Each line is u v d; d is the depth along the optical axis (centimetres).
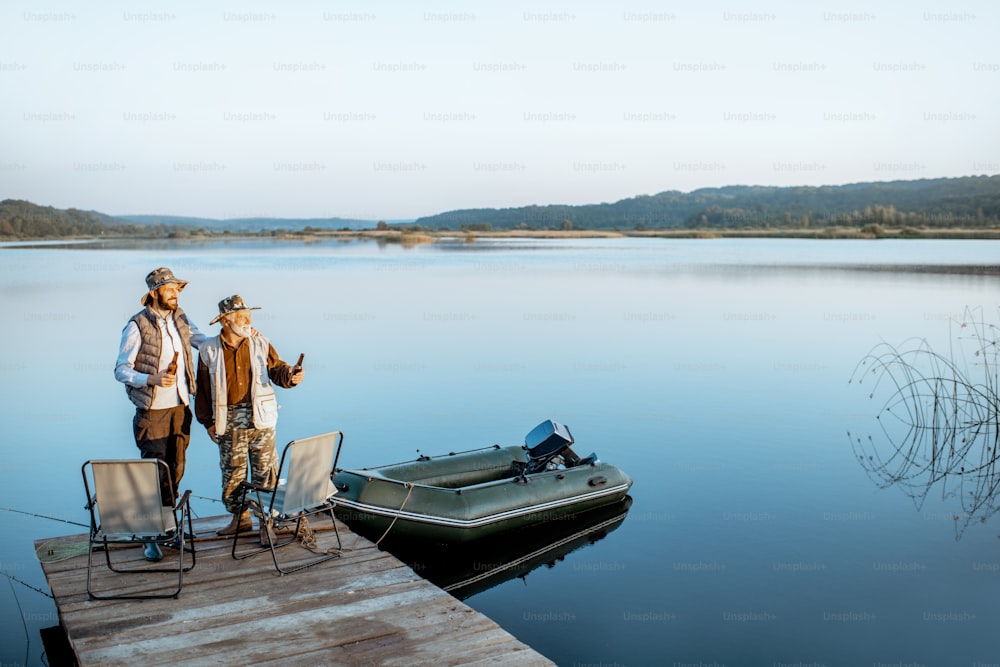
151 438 545
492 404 1281
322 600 501
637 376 1499
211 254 5719
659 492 910
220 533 604
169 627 463
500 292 2970
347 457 999
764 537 791
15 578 684
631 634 605
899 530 808
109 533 500
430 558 725
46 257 5188
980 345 1786
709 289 3092
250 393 558
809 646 589
